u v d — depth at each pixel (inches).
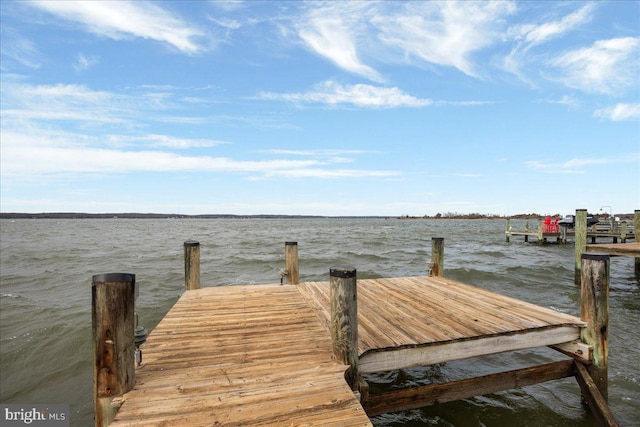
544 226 1195.3
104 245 1390.3
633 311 397.7
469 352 171.6
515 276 615.2
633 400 212.4
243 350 163.3
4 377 280.4
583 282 190.2
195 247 291.4
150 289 543.5
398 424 203.3
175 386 128.7
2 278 668.7
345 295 144.6
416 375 261.4
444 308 222.7
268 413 111.6
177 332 187.9
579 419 198.4
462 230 2699.3
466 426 197.8
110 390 121.3
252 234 2191.2
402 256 943.7
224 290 287.4
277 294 273.6
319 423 107.0
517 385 188.5
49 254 1042.7
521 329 180.9
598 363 183.6
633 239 947.3
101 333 121.6
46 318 411.8
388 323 192.4
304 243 1401.3
